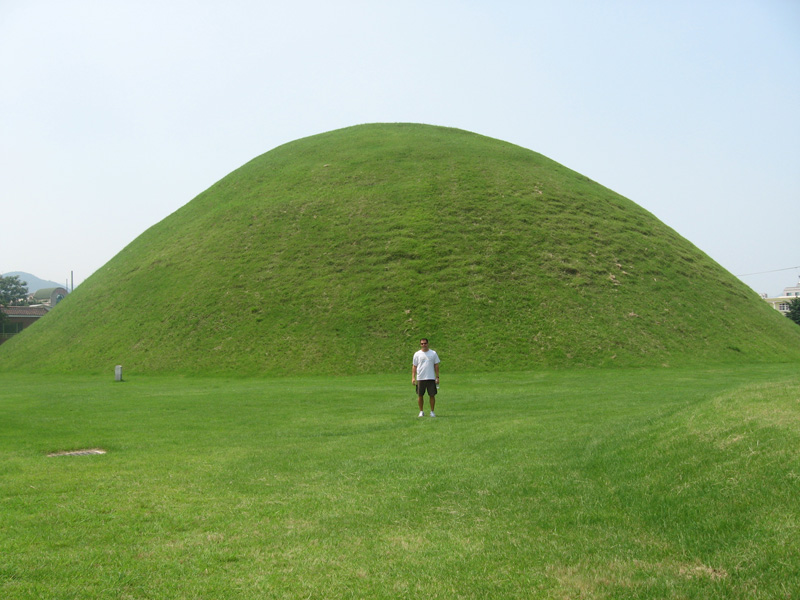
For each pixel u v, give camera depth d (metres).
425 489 9.41
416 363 18.11
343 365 37.53
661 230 56.34
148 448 13.41
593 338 39.47
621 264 47.59
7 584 5.95
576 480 9.46
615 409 17.89
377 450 12.77
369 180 55.59
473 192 52.97
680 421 10.89
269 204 54.66
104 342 44.19
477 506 8.52
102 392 28.55
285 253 47.94
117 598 5.70
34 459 12.05
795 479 7.09
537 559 6.55
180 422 17.78
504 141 69.12
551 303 42.06
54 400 24.73
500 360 37.34
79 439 14.64
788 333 47.75
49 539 7.25
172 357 40.19
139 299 48.06
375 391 26.77
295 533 7.49
